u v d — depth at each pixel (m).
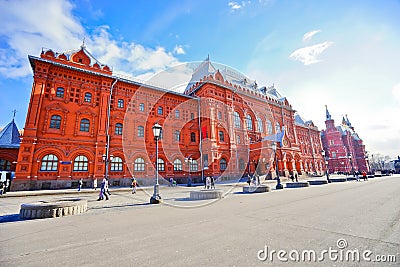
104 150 25.58
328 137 69.88
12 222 7.30
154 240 4.69
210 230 5.35
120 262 3.53
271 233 4.92
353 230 4.96
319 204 9.24
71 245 4.52
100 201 13.12
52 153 23.02
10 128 27.47
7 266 3.45
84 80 26.53
